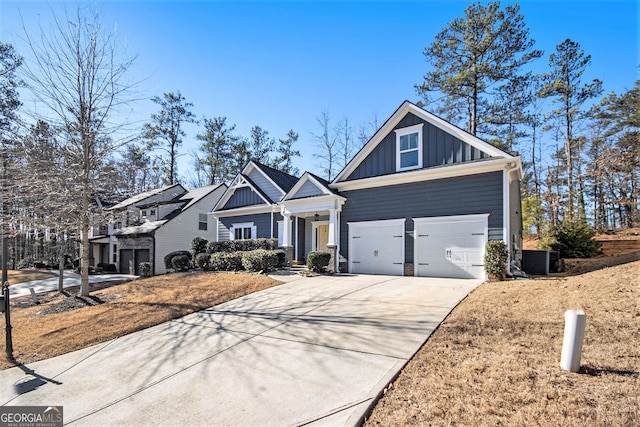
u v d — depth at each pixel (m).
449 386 3.53
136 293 11.14
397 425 2.93
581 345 3.72
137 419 3.54
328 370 4.28
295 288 10.02
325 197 13.68
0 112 18.36
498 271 9.94
